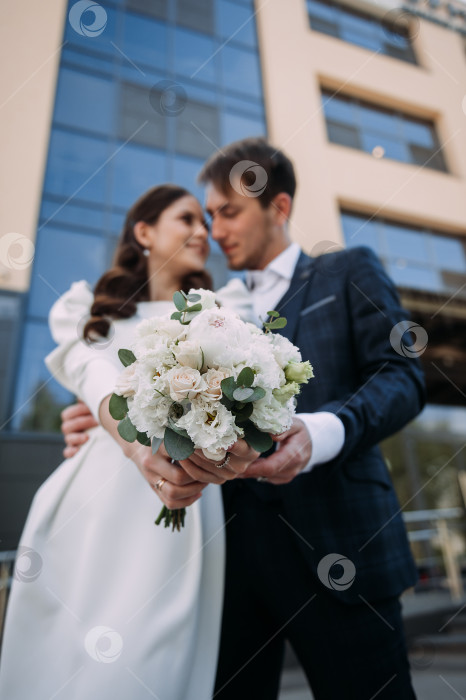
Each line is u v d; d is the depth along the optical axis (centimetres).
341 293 95
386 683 75
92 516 90
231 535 90
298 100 419
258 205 108
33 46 346
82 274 329
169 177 362
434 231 446
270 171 109
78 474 95
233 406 62
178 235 115
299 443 70
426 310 430
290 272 105
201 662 80
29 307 352
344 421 76
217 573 85
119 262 114
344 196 400
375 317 90
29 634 81
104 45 370
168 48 392
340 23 470
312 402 87
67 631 79
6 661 79
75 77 356
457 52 494
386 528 84
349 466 85
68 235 333
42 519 91
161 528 86
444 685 191
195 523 86
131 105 367
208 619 83
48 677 77
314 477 83
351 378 91
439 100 476
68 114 349
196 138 378
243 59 417
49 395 350
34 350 349
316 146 406
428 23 487
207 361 63
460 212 452
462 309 436
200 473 65
